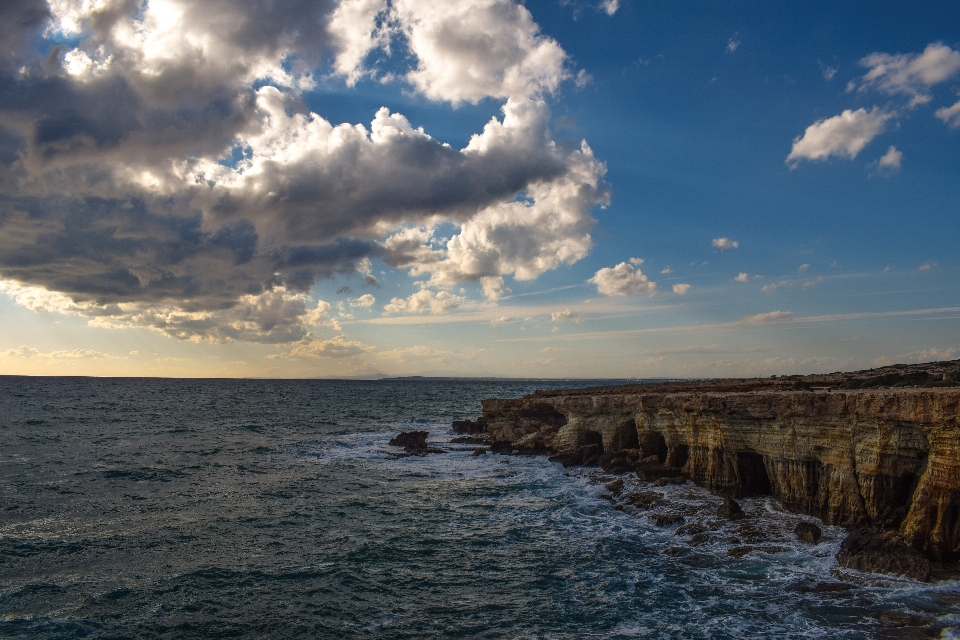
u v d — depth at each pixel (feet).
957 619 55.98
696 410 107.65
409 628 60.75
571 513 103.60
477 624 61.36
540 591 69.46
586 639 57.31
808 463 86.84
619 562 78.02
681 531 87.51
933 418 66.80
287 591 70.23
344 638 58.75
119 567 77.15
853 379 111.96
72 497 114.01
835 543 75.36
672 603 64.59
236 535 91.76
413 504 112.16
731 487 100.12
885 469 74.02
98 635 58.95
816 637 55.16
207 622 62.18
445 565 78.64
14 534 89.30
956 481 64.18
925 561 65.10
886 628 55.62
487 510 107.14
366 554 83.10
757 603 63.16
